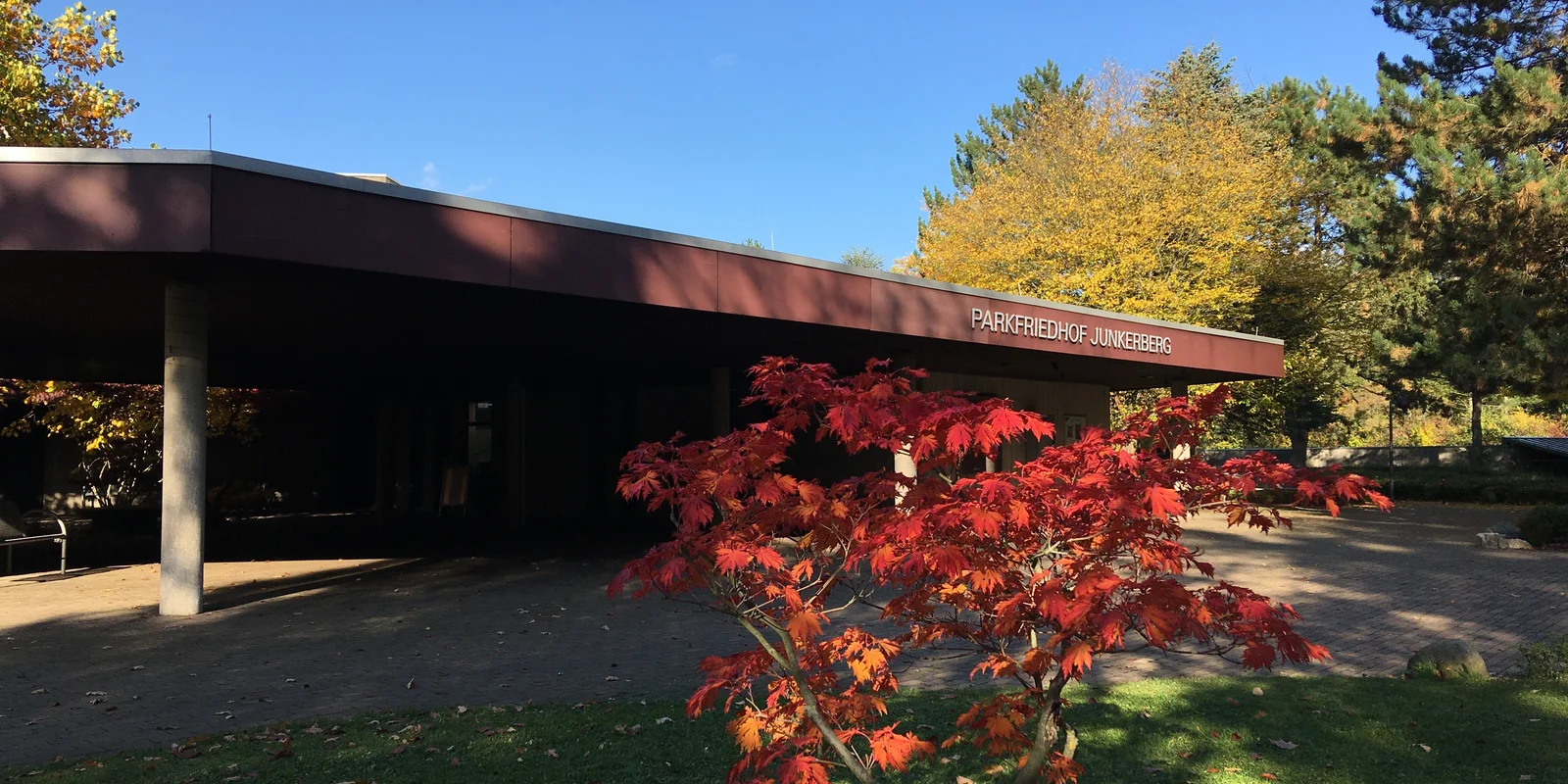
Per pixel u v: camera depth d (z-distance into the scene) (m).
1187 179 25.80
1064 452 2.80
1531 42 20.45
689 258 10.01
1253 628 2.76
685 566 2.77
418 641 7.54
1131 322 15.52
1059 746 4.45
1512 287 18.03
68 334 12.32
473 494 23.48
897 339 12.93
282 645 7.41
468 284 8.63
